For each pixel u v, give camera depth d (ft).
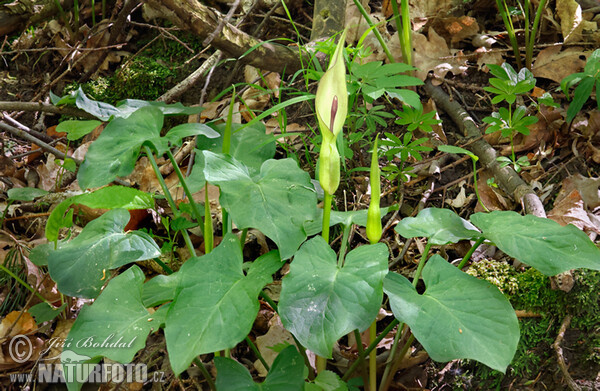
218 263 1.86
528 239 1.97
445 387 2.42
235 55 3.48
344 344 2.64
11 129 3.16
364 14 3.30
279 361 1.83
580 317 2.42
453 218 2.18
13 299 2.92
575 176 2.93
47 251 2.57
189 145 3.64
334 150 1.82
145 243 2.18
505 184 3.05
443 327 1.75
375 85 2.77
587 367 2.31
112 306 1.97
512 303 2.53
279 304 1.72
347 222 2.16
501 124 2.94
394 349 2.25
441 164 3.27
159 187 3.53
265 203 1.88
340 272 1.79
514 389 2.34
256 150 2.66
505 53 3.62
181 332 1.66
